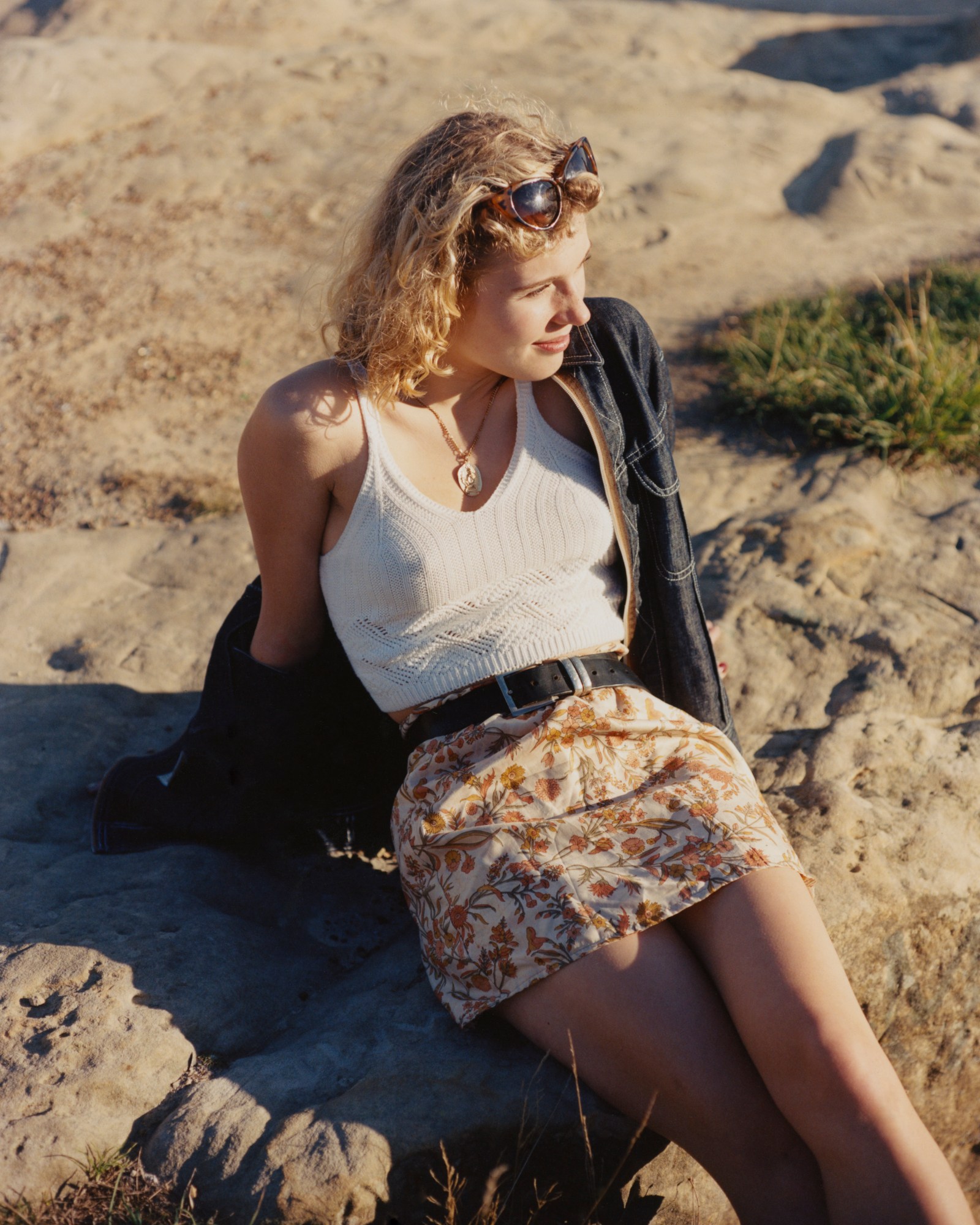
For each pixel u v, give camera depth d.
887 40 8.97
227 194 6.79
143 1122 1.82
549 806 1.87
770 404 4.43
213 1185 1.72
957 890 2.34
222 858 2.45
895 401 4.17
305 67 8.23
